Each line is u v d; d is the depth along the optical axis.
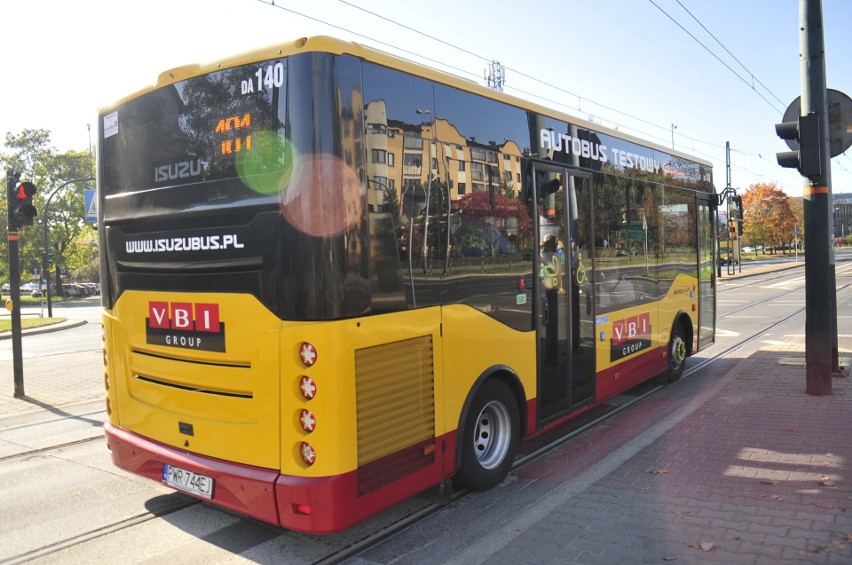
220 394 3.97
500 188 5.02
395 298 3.95
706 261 9.88
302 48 3.65
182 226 4.15
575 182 6.13
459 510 4.59
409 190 4.11
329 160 3.59
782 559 3.59
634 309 7.34
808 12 7.35
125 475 5.66
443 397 4.34
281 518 3.65
